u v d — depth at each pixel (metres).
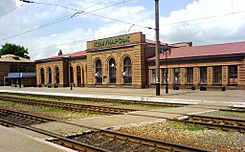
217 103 22.41
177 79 43.19
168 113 17.28
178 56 42.94
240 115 16.55
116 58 50.84
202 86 39.72
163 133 11.80
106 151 8.73
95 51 55.16
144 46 47.16
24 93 43.47
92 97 31.53
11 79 81.81
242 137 10.91
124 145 10.09
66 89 52.34
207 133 11.73
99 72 55.03
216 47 41.84
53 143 9.66
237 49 37.69
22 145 9.10
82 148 9.60
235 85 36.69
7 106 26.20
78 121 14.83
